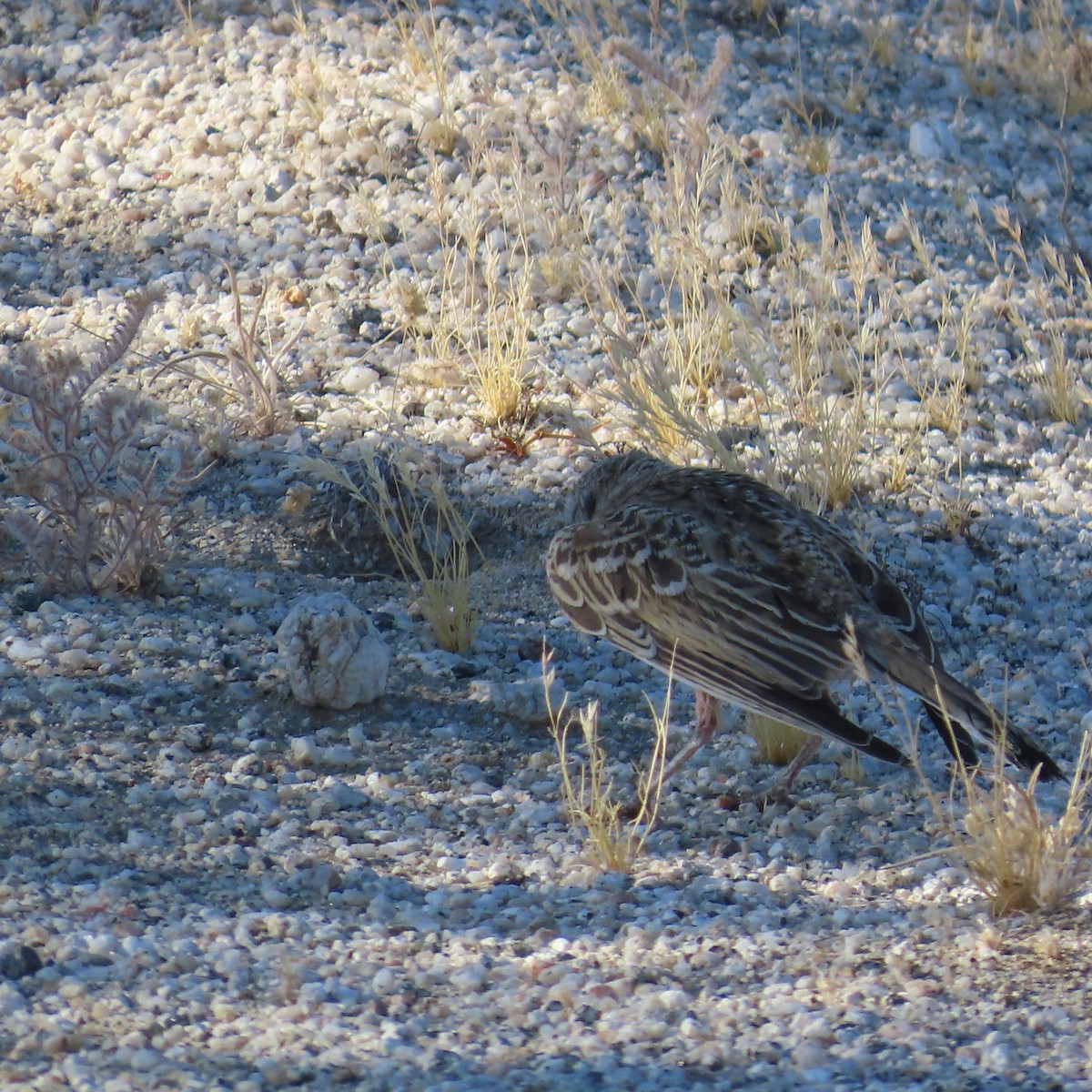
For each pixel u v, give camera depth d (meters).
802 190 16.55
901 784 9.88
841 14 20.20
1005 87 19.33
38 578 11.39
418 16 17.58
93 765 9.30
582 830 9.14
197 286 14.85
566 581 9.87
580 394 13.83
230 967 7.24
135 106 17.08
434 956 7.49
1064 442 13.88
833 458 12.80
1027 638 11.66
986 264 15.98
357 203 15.70
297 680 10.17
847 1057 6.54
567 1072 6.38
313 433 13.36
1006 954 7.55
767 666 8.84
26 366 11.13
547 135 16.69
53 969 7.05
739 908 8.20
